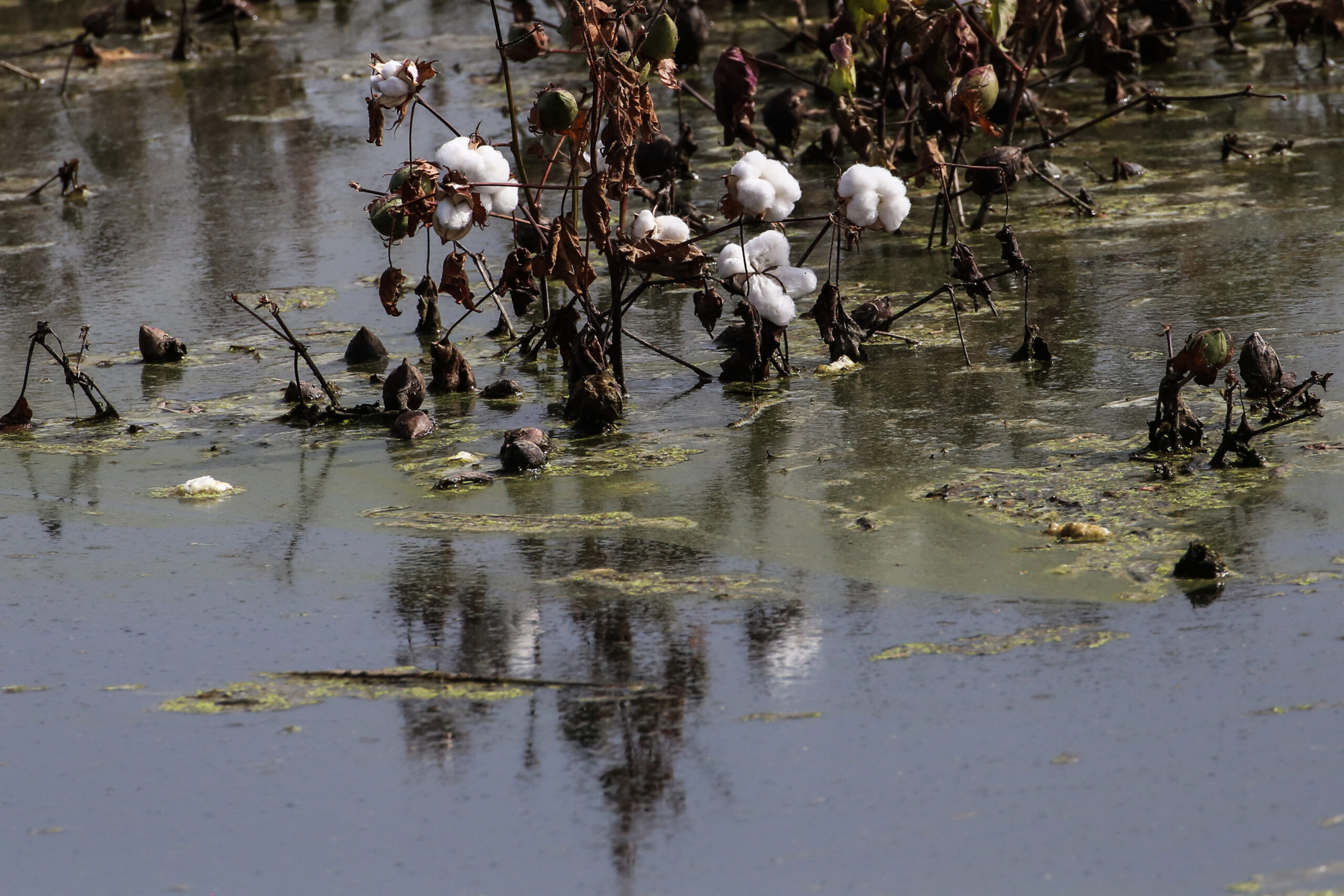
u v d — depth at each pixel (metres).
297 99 18.05
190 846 4.35
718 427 7.45
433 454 7.34
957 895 3.88
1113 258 10.11
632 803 4.42
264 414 8.08
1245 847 4.01
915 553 5.91
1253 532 5.83
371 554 6.25
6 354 9.42
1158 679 4.89
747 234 11.20
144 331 9.07
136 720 5.07
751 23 20.64
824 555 5.95
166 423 8.00
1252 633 5.11
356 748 4.82
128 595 6.00
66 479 7.27
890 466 6.79
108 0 26.06
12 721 5.11
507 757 4.71
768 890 3.96
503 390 8.08
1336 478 6.24
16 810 4.59
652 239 7.56
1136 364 7.96
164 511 6.82
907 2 11.08
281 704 5.13
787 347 8.17
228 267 11.32
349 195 13.42
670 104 16.36
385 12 24.66
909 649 5.20
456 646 5.44
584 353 7.65
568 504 6.62
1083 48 14.89
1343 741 4.46
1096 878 3.91
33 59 21.52
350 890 4.08
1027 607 5.43
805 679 5.05
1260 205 11.23
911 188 12.54
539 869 4.12
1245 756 4.43
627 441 7.34
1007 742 4.60
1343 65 16.16
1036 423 7.18
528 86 17.53
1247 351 7.18
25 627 5.77
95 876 4.23
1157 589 5.48
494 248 11.32
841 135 13.29
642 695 5.03
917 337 8.74
